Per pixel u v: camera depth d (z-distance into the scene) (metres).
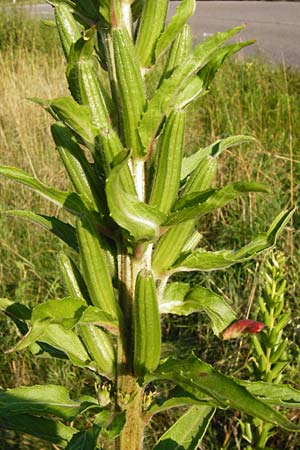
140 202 0.15
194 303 0.18
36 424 0.20
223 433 0.39
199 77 0.17
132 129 0.16
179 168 0.16
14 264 0.54
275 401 0.18
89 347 0.18
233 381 0.14
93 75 0.16
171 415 0.40
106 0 0.16
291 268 0.47
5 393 0.18
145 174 0.17
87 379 0.44
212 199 0.15
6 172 0.17
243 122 0.77
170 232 0.17
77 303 0.16
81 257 0.17
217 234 0.60
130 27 0.17
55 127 0.17
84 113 0.16
